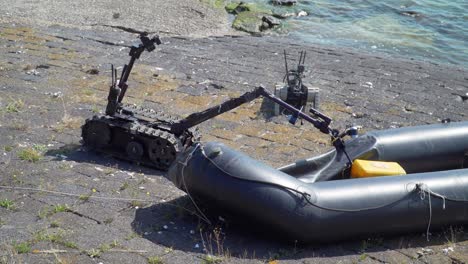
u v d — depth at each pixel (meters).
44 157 8.14
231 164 6.20
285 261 5.96
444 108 11.59
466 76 14.17
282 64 13.74
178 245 6.16
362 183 6.34
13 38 14.34
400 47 18.61
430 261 6.12
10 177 7.47
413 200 6.27
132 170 7.88
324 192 6.15
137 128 7.81
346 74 13.35
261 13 19.69
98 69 12.36
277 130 9.82
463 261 6.14
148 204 7.00
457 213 6.44
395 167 6.93
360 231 6.18
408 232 6.44
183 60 13.49
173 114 10.33
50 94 10.76
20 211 6.71
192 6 19.77
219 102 11.03
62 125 9.32
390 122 10.64
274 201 5.98
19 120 9.43
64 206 6.81
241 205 6.07
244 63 13.60
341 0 22.83
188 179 6.34
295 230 6.02
